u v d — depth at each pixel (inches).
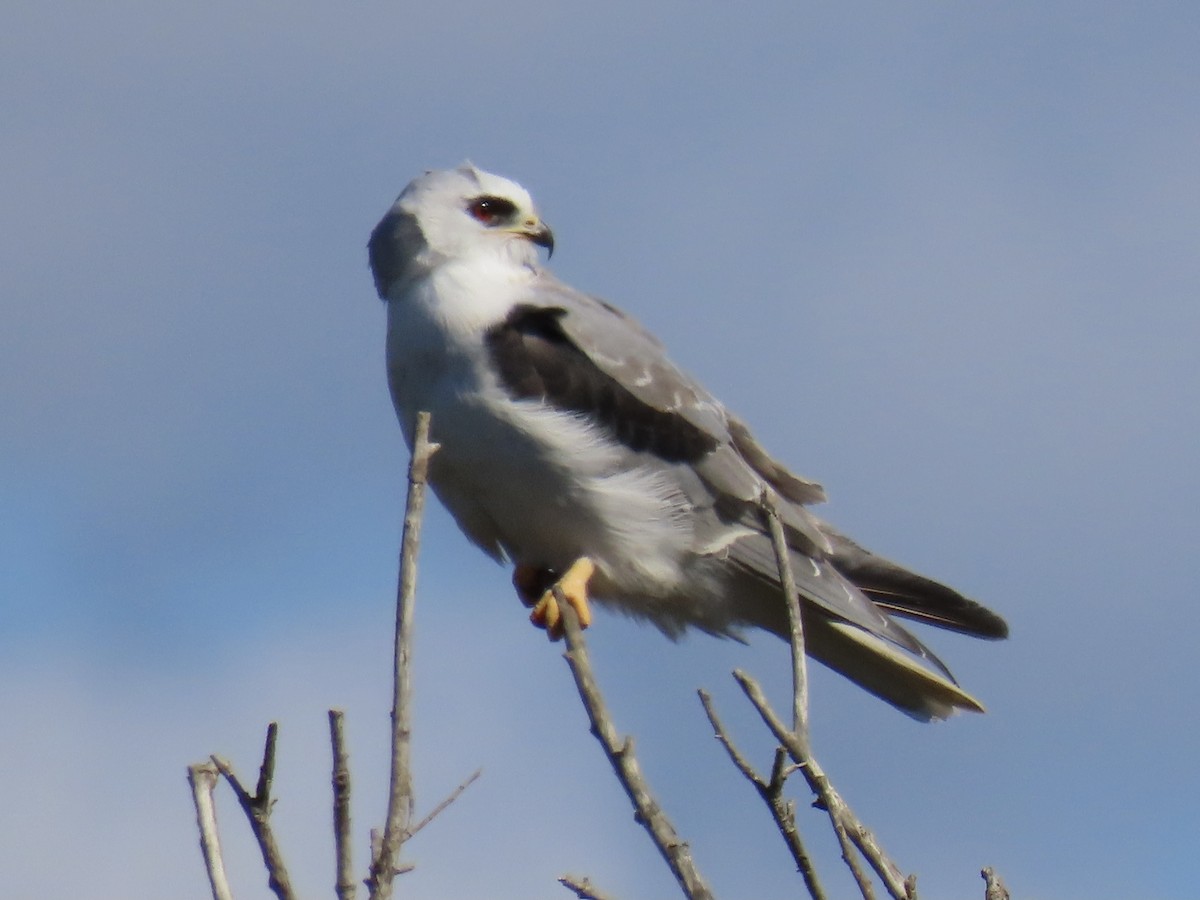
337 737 193.3
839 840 213.8
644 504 384.8
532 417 374.0
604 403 382.9
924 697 409.1
